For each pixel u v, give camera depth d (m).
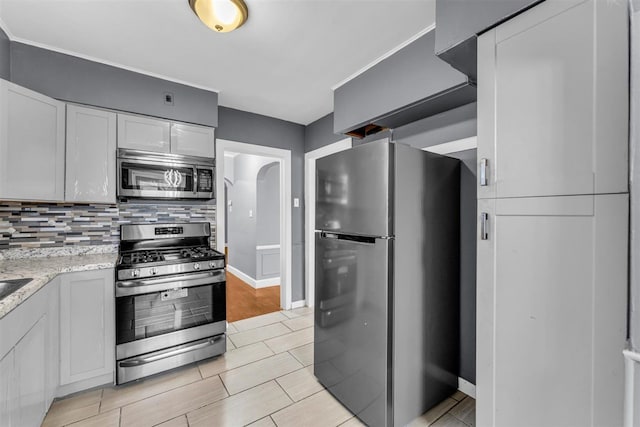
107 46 1.99
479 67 1.07
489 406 1.03
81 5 1.59
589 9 0.81
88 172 2.11
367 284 1.65
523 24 0.95
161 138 2.42
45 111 1.89
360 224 1.69
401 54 1.96
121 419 1.69
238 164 5.53
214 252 2.54
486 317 1.04
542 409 0.90
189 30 1.81
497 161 1.01
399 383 1.60
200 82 2.52
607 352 0.78
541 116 0.91
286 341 2.73
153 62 2.20
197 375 2.16
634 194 0.66
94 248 2.36
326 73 2.35
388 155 1.54
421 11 1.62
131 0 1.55
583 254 0.82
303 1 1.54
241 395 1.93
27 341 1.38
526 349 0.94
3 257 2.04
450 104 1.91
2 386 1.15
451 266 1.91
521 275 0.95
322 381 2.03
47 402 1.63
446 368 1.90
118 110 2.26
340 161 1.84
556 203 0.87
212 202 2.94
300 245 3.75
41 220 2.17
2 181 1.65
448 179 1.88
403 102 1.93
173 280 2.14
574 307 0.84
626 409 0.68
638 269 0.65
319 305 2.06
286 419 1.72
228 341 2.73
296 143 3.68
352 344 1.76
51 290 1.68
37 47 1.97
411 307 1.66
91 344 1.90
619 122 0.76
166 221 2.70
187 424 1.66
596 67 0.80
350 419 1.72
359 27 1.77
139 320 2.04
